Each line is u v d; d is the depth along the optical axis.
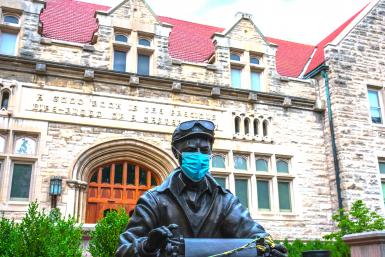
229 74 17.19
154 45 16.33
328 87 18.06
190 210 3.06
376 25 19.86
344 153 17.03
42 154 13.65
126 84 15.32
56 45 14.95
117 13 16.16
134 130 14.99
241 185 16.31
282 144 17.12
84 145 14.23
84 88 14.76
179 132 3.14
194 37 20.59
